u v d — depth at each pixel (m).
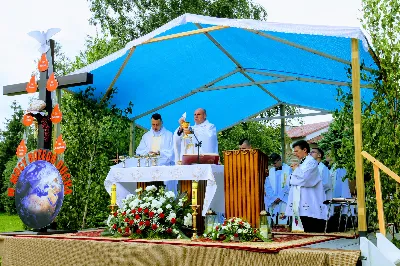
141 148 10.01
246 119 13.90
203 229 7.68
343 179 7.61
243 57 9.94
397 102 7.07
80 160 10.01
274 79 11.03
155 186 8.29
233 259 5.87
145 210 7.15
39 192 8.16
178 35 8.16
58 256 7.29
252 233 6.63
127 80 10.05
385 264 5.63
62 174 8.23
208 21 7.46
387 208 7.01
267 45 8.69
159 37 8.31
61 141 8.25
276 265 5.59
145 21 26.28
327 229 9.22
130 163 9.16
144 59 9.34
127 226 7.23
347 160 7.45
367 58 7.64
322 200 9.02
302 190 9.05
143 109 11.78
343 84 10.37
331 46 7.79
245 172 7.20
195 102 12.28
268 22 6.95
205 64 10.30
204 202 7.09
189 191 7.79
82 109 10.05
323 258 5.39
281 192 11.04
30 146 9.84
